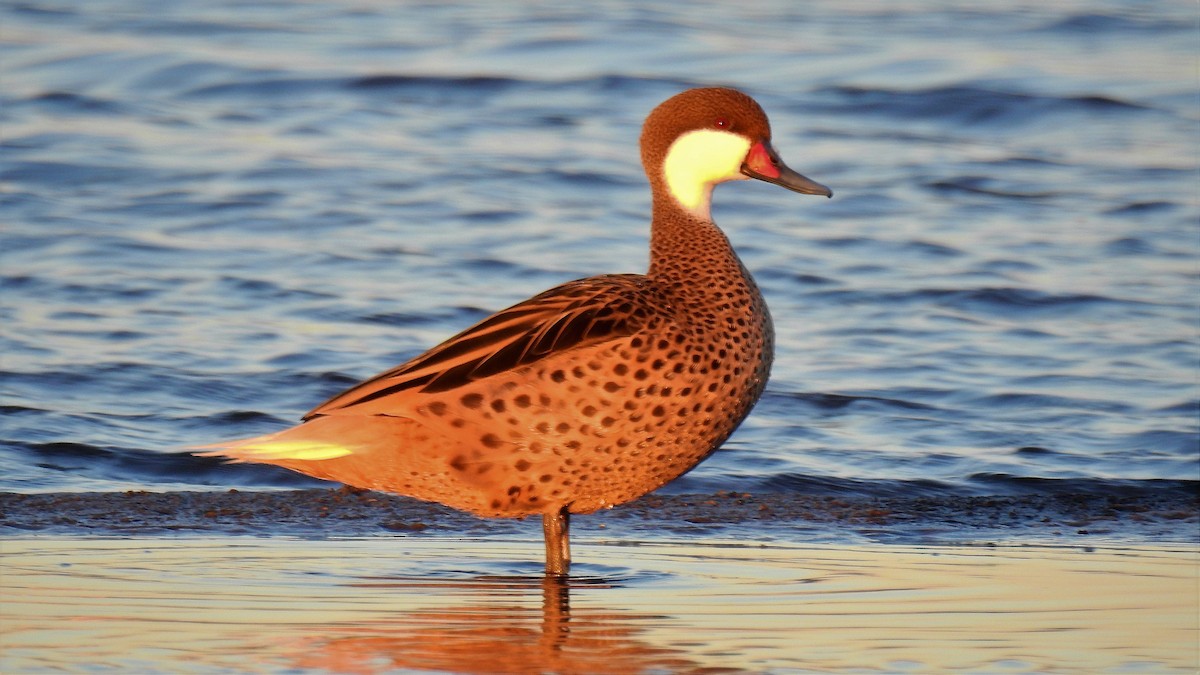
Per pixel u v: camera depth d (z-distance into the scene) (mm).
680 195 9633
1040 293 16266
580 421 8492
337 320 15117
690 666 7578
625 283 8906
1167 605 8742
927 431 13008
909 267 17156
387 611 8484
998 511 11164
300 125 22219
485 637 8023
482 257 17000
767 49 26766
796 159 21375
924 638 8078
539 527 10656
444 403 8453
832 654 7781
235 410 13023
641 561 9734
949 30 28203
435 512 10984
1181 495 11656
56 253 16688
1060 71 25391
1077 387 13977
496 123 22641
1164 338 15164
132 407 12961
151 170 19625
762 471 12070
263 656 7637
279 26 27734
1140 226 18656
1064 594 8977
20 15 27641
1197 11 29172
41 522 10297
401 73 24422
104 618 8219
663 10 29734
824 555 9938
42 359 13812
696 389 8656
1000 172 20859
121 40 26109
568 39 27219
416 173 20000
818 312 15852
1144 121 23328
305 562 9555
